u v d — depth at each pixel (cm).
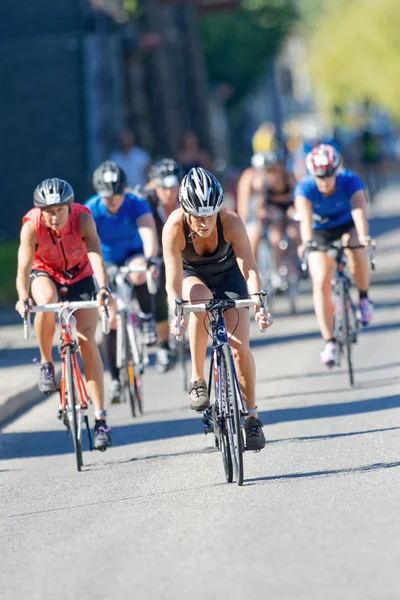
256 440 2011
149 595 1364
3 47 7638
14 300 5069
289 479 1934
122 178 2695
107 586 1425
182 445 2384
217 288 2075
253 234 4316
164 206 3045
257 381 3084
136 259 2798
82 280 2334
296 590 1328
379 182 11481
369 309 2942
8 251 6850
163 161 3023
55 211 2138
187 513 1761
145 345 2888
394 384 2845
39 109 7644
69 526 1786
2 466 2380
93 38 7606
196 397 1992
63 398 2295
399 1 18912
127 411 2891
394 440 2183
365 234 2809
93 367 2289
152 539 1627
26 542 1714
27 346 3912
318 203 2895
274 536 1571
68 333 2238
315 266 2862
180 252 1983
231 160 15938
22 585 1480
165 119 8906
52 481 2173
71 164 7644
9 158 7662
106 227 2784
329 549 1485
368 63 19212
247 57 14262
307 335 3862
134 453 2358
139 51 8138
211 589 1361
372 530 1557
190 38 10200
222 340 1953
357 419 2441
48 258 2269
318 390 2866
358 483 1853
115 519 1792
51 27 7612
